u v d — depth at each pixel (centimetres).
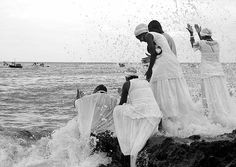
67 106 2150
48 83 4538
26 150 847
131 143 629
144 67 774
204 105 774
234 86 984
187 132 663
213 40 771
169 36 729
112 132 724
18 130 1130
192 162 545
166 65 692
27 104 2256
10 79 5744
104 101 775
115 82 3922
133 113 644
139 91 660
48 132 1156
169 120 688
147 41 691
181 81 706
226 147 552
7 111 1909
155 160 581
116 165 662
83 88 3544
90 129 750
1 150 834
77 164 712
